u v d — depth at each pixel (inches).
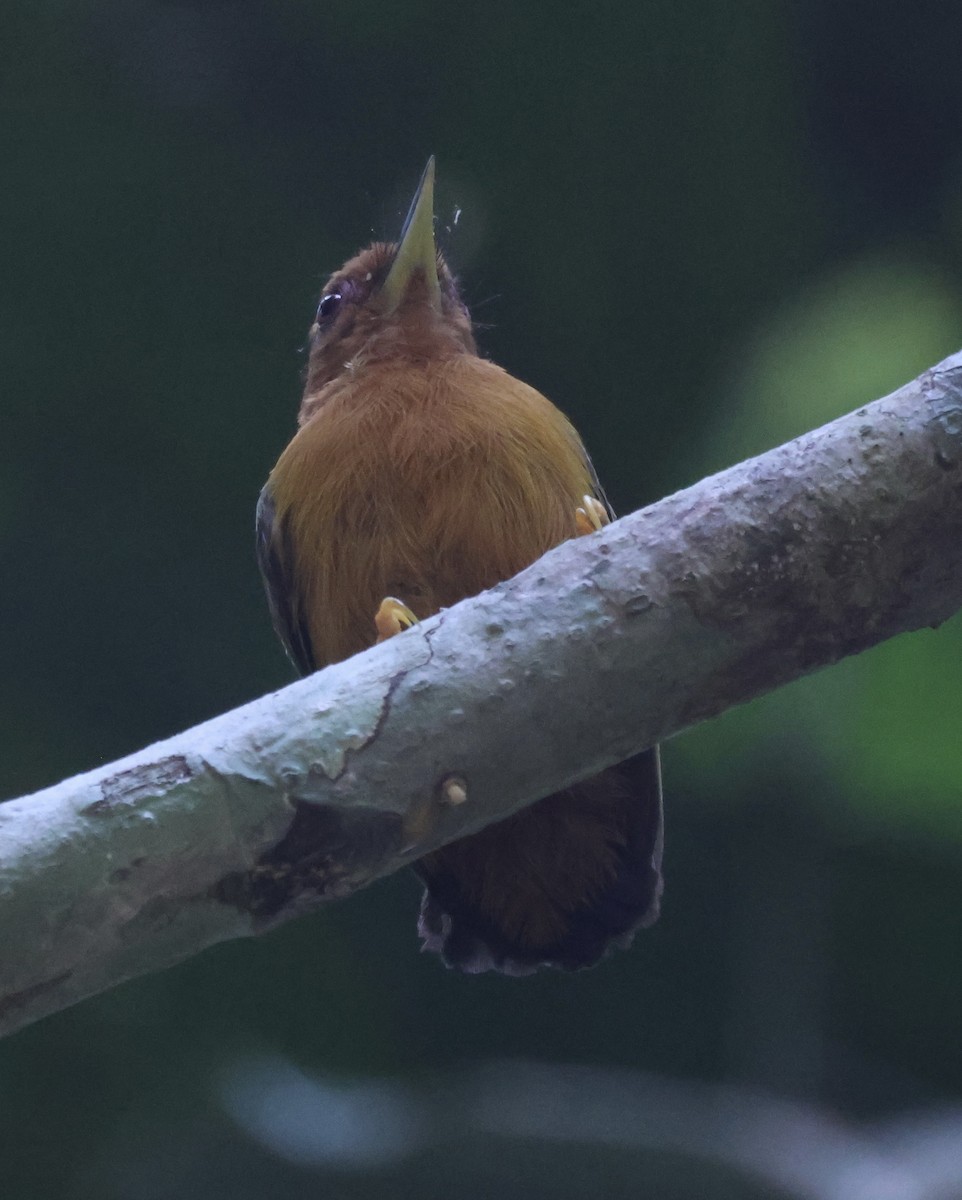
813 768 498.0
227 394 577.6
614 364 586.2
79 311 570.3
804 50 608.4
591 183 571.5
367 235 565.3
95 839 152.9
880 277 555.5
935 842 536.4
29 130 552.7
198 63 555.2
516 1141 462.9
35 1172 493.0
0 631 585.3
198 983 541.0
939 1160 464.1
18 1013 153.9
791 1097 566.3
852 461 171.0
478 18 553.3
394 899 576.7
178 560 590.2
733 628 168.7
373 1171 463.8
